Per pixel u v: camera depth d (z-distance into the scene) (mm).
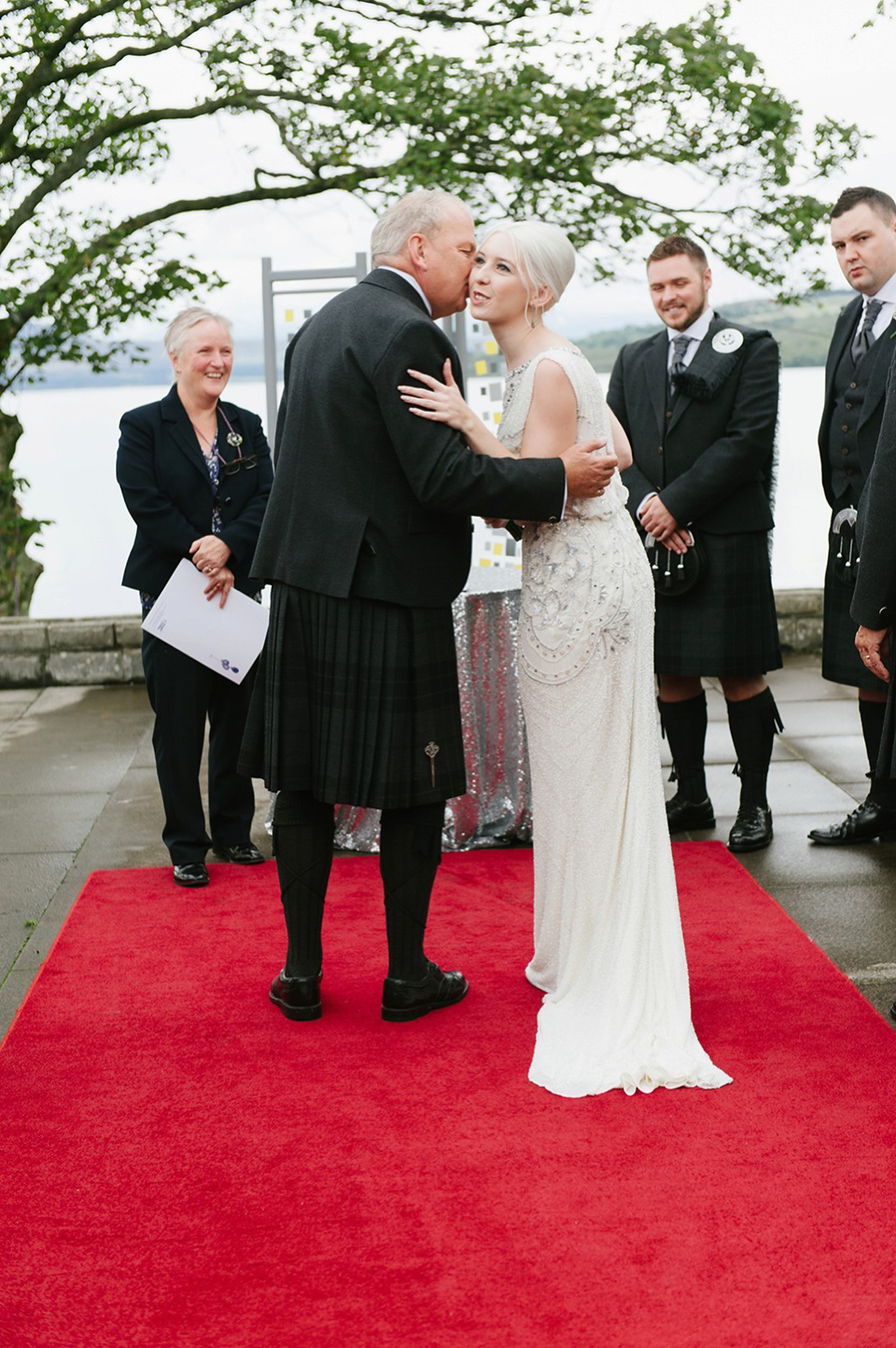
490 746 3891
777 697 5625
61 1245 2008
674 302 3730
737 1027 2697
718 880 3547
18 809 4438
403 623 2605
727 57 7086
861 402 3625
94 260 7879
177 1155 2262
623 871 2619
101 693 6199
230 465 3557
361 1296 1866
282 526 2654
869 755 3812
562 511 2559
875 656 2869
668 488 3680
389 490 2553
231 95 7715
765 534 3816
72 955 3164
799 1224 2008
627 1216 2039
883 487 2709
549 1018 2662
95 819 4320
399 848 2711
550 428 2596
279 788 2664
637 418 3826
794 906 3373
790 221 7320
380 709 2604
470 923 3311
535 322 2648
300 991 2764
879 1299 1827
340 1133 2318
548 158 7332
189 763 3639
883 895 3430
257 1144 2289
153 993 2941
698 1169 2172
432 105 7258
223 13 7582
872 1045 2605
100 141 7914
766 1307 1816
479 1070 2545
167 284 7934
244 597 3533
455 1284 1887
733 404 3711
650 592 2684
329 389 2553
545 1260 1934
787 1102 2391
